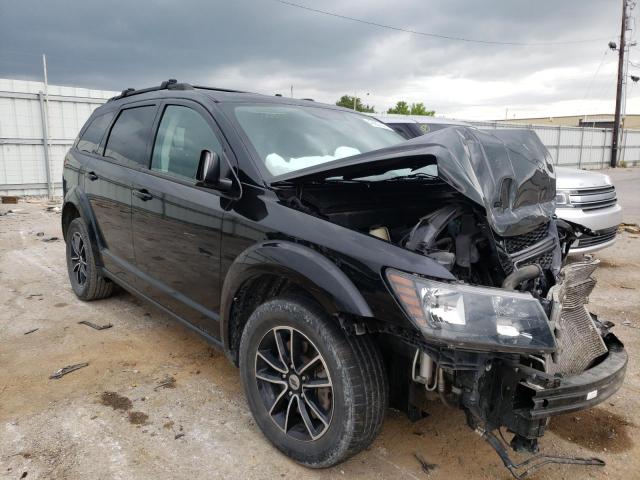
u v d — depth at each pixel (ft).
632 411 10.48
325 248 7.68
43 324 14.26
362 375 7.43
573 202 19.44
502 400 7.17
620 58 103.76
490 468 8.57
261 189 8.99
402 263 7.09
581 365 8.21
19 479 7.92
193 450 8.78
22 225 30.45
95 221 14.47
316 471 8.32
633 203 45.32
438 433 9.48
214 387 10.92
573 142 105.60
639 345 13.66
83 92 50.65
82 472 8.13
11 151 46.80
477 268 8.79
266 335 8.62
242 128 10.08
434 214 8.26
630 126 220.02
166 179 11.26
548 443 9.32
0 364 11.82
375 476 8.28
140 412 9.89
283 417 8.70
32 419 9.56
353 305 7.13
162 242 11.26
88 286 15.48
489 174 8.07
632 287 19.04
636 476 8.48
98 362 11.97
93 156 14.80
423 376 7.34
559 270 9.22
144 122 12.78
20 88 47.65
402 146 7.89
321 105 12.94
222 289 9.49
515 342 6.81
